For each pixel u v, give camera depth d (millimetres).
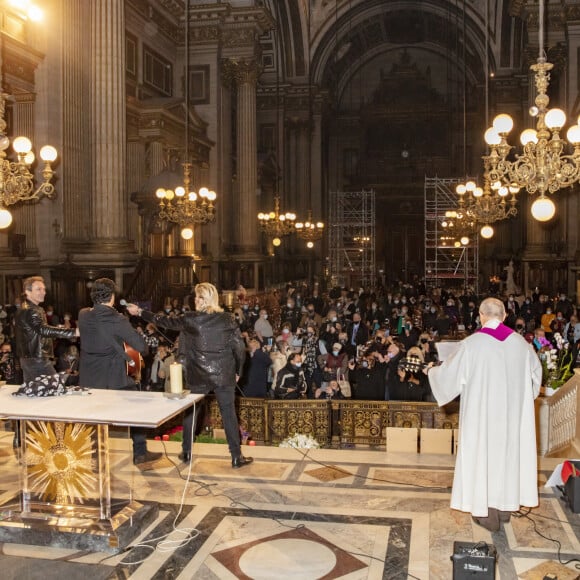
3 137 8586
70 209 17672
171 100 24375
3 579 4109
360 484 5703
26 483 4699
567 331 15867
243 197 30250
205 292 5906
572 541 4645
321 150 43344
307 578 4133
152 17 26484
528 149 9219
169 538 4660
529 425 4766
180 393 4879
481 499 4613
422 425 9195
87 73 18344
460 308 23906
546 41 25469
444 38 45062
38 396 4859
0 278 16000
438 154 46219
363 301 23938
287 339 13414
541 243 26891
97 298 5684
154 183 21266
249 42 29188
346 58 47219
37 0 17078
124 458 4938
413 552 4465
